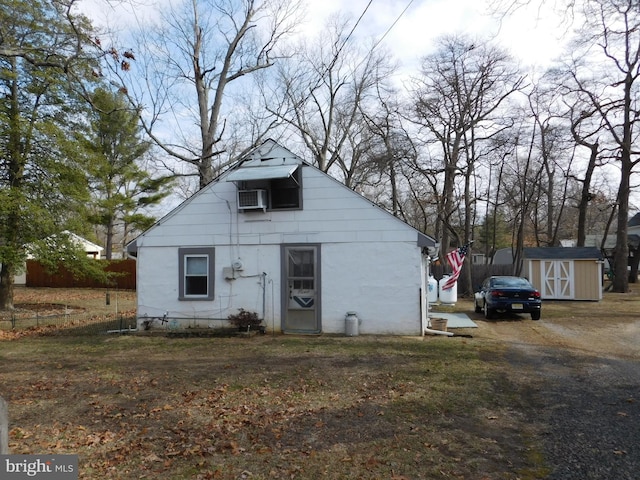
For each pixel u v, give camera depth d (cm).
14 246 1850
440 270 2984
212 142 2114
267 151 1314
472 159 2739
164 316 1336
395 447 480
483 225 4509
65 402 656
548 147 3191
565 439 496
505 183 3838
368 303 1240
